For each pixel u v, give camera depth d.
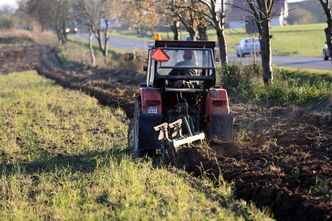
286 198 16.91
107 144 27.61
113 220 15.21
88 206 16.58
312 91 34.81
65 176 20.30
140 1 53.31
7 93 55.81
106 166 21.20
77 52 126.44
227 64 45.72
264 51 39.97
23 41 185.62
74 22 152.00
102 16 91.50
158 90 24.20
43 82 70.56
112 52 120.69
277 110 32.59
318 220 15.39
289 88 37.72
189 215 15.29
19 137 30.14
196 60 24.42
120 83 63.22
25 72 91.38
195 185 18.78
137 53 76.19
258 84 41.12
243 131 27.05
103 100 48.03
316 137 24.52
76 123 34.47
